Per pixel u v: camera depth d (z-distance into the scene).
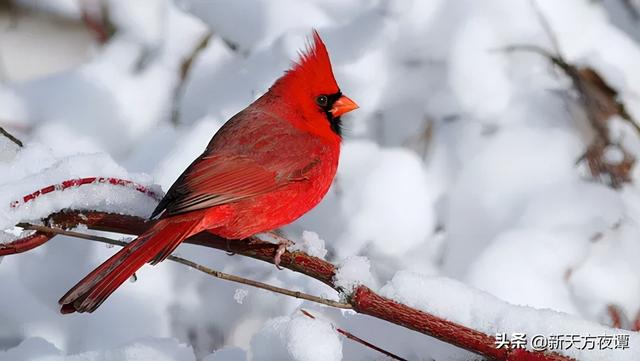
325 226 7.68
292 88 6.55
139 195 5.61
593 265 7.02
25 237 5.26
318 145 6.42
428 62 8.00
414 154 7.85
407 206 7.66
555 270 7.03
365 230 7.62
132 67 8.60
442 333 4.75
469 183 7.66
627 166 7.73
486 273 7.04
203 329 7.53
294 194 6.21
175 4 8.74
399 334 5.58
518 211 7.43
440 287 4.84
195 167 5.98
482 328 4.73
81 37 8.80
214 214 5.89
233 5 8.58
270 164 6.10
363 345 5.59
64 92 8.41
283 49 8.23
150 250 5.20
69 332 7.26
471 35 7.91
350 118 8.00
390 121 8.10
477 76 7.85
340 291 4.95
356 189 7.72
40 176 5.38
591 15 8.16
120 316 7.39
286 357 5.36
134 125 8.41
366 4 8.41
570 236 7.16
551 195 7.43
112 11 8.77
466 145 7.84
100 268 5.04
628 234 7.17
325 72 6.54
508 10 7.93
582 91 7.91
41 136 8.24
